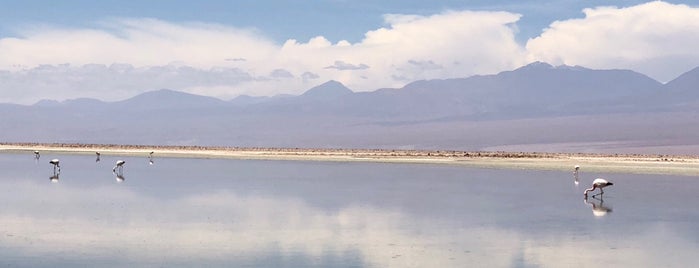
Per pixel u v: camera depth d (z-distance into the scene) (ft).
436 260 112.37
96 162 388.57
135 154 501.97
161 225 144.05
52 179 259.39
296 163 383.04
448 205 178.29
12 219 152.46
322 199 190.70
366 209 170.30
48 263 109.60
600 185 192.54
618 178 265.34
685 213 163.02
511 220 151.84
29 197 196.44
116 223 146.72
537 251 119.24
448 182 247.91
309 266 108.17
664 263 111.04
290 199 190.70
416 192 209.05
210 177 271.08
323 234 134.21
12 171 305.32
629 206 175.52
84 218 153.48
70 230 137.59
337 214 161.17
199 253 116.67
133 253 116.78
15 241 126.62
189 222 148.05
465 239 129.80
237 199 191.31
